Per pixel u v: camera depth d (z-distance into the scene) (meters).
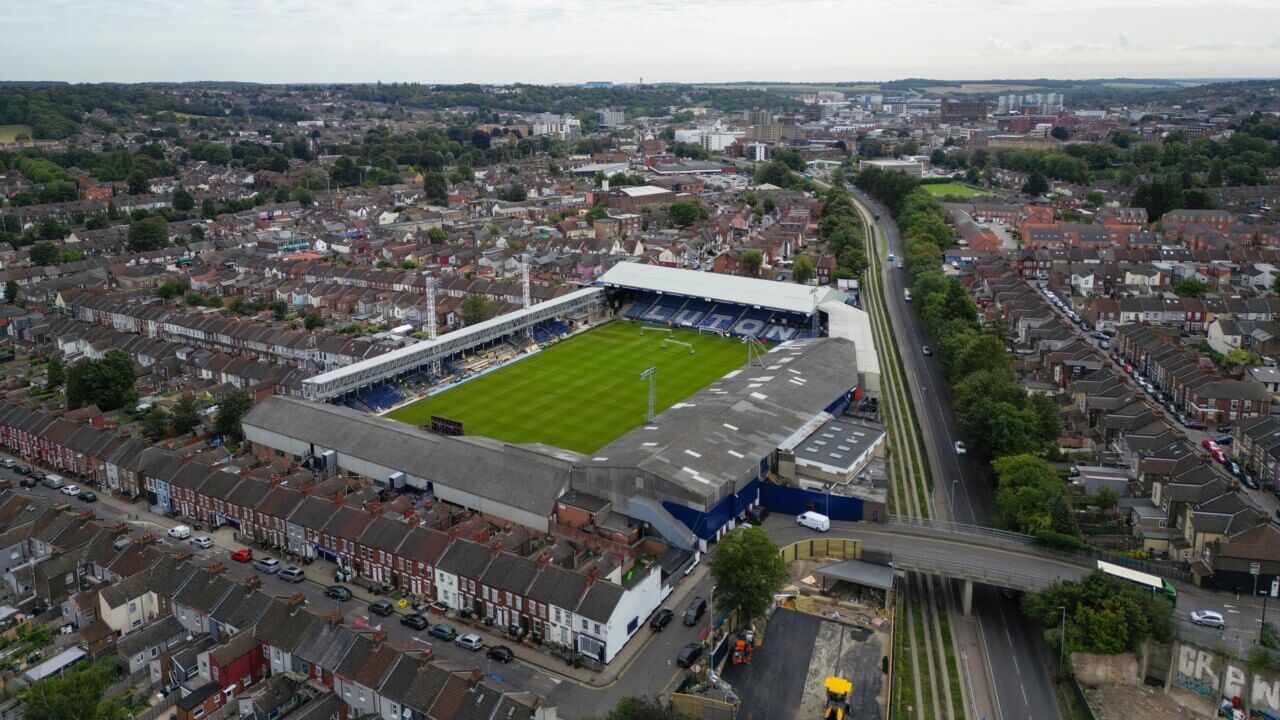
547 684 110.38
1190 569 131.88
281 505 143.00
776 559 120.12
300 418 174.38
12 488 164.38
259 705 102.62
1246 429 171.88
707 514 138.12
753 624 122.56
